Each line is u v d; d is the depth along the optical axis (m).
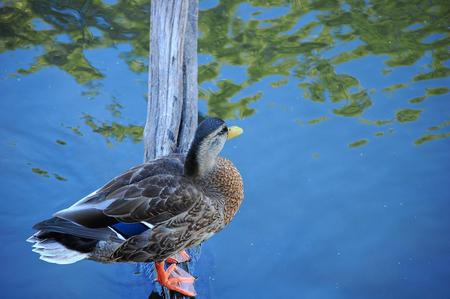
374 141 9.23
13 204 8.51
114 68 10.08
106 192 6.40
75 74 9.99
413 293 7.50
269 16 10.97
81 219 6.15
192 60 7.92
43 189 8.70
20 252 7.98
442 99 9.70
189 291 6.85
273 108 9.59
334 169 8.91
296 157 9.04
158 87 7.57
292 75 10.04
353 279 7.68
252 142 9.18
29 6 10.91
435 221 8.28
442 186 8.68
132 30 10.62
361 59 10.27
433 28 10.79
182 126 7.65
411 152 9.08
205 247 7.98
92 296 7.40
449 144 9.16
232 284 7.57
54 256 6.23
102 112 9.55
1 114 9.45
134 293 7.38
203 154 6.70
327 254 7.95
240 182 7.15
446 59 10.25
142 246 6.42
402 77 10.02
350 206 8.48
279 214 8.41
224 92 9.73
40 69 10.03
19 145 9.16
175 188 6.52
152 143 7.46
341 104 9.68
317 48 10.43
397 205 8.48
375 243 8.05
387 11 11.11
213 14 10.95
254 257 7.89
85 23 10.70
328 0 11.30
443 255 7.90
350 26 10.83
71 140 9.23
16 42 10.38
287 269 7.79
